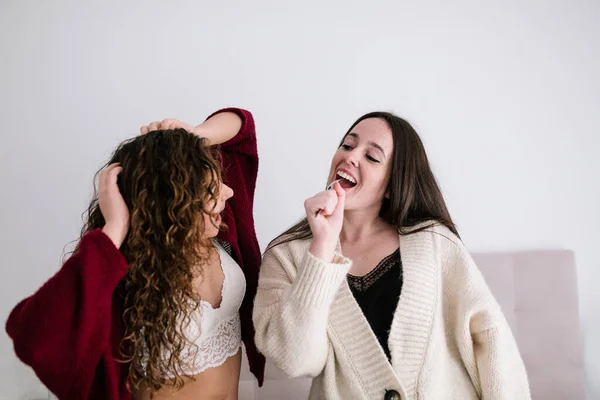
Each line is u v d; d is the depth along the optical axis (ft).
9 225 5.76
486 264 6.07
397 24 6.27
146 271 3.12
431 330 3.61
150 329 3.16
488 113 6.38
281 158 6.14
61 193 5.82
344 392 3.60
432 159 6.32
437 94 6.32
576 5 6.42
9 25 5.78
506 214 6.40
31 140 5.79
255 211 6.13
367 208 4.03
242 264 4.07
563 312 5.93
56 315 2.68
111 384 3.03
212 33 6.03
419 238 3.86
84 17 5.88
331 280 3.38
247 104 6.08
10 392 5.24
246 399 5.73
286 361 3.43
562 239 6.43
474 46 6.36
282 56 6.12
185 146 3.25
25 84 5.79
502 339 3.61
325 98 6.18
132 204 3.11
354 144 4.00
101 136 5.88
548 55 6.42
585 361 6.42
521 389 3.66
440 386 3.59
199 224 3.20
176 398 3.42
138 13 5.94
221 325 3.59
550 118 6.42
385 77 6.25
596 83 6.43
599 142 6.43
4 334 5.57
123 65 5.92
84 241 2.80
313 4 6.15
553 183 6.42
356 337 3.60
